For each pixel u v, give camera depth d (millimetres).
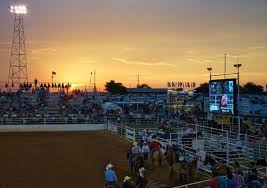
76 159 29312
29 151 32469
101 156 30562
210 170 23328
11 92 73062
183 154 25531
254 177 15906
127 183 15711
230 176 15414
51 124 48219
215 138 31156
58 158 29656
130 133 39469
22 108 59844
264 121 46125
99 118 52469
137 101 76188
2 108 59625
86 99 73125
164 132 33312
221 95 37281
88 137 41719
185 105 65812
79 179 23281
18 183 22266
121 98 80812
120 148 34375
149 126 50188
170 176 21172
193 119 49438
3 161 28266
